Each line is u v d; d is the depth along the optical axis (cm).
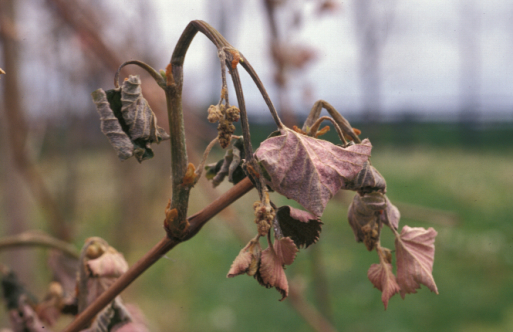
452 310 288
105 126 42
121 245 263
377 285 45
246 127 39
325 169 40
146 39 162
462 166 677
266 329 259
